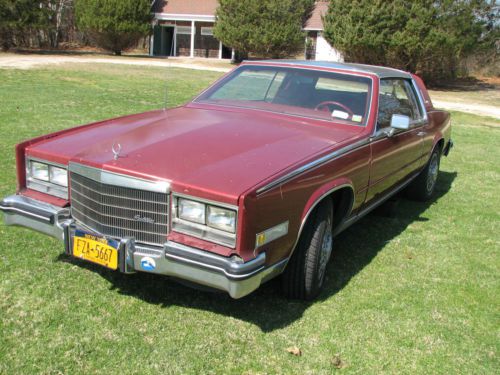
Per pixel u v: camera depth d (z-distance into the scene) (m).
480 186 7.20
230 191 2.72
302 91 4.31
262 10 29.61
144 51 39.81
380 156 4.14
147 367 2.75
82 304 3.28
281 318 3.32
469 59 31.80
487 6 25.06
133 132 3.54
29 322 3.04
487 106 19.88
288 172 3.00
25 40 33.56
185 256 2.80
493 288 4.00
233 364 2.83
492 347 3.20
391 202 5.52
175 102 12.75
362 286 3.87
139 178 2.90
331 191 3.38
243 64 4.80
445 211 5.95
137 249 2.96
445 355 3.08
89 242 3.12
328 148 3.48
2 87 13.17
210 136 3.45
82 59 27.58
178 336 3.04
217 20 31.36
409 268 4.27
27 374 2.62
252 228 2.75
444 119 6.31
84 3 32.47
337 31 26.06
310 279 3.41
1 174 5.66
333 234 3.91
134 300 3.39
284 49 30.66
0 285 3.41
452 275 4.19
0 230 4.27
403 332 3.28
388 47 25.17
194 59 34.94
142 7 32.91
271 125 3.82
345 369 2.88
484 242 4.99
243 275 2.70
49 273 3.63
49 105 10.70
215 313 3.31
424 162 5.68
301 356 2.95
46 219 3.29
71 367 2.70
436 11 24.00
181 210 2.86
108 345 2.90
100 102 11.73
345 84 4.30
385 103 4.43
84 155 3.18
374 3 24.92
